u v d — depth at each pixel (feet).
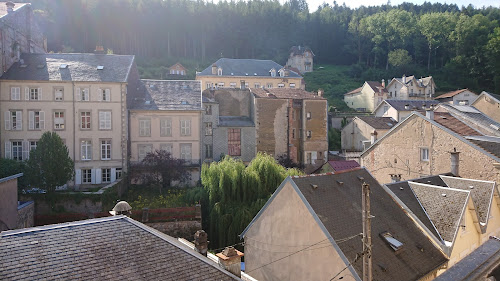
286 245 50.47
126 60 133.59
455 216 53.62
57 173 95.96
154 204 102.01
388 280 41.81
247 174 93.61
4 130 115.65
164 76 274.16
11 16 123.24
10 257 27.99
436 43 339.77
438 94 275.59
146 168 119.34
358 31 402.11
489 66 284.20
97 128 120.16
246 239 56.90
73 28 315.99
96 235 33.30
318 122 158.10
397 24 371.97
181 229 89.35
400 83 256.52
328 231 44.68
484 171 69.41
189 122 130.21
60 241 31.30
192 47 360.69
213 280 32.17
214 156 143.23
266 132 150.20
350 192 54.44
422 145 80.94
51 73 120.26
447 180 67.92
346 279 42.14
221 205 90.89
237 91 157.89
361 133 174.70
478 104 128.88
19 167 96.89
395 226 51.44
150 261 31.89
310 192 49.88
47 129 117.60
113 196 101.09
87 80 119.55
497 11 374.02
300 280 48.37
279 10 410.31
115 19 334.24
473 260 16.65
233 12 379.35
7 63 119.75
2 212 71.72
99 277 28.35
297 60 357.41
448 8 493.77
